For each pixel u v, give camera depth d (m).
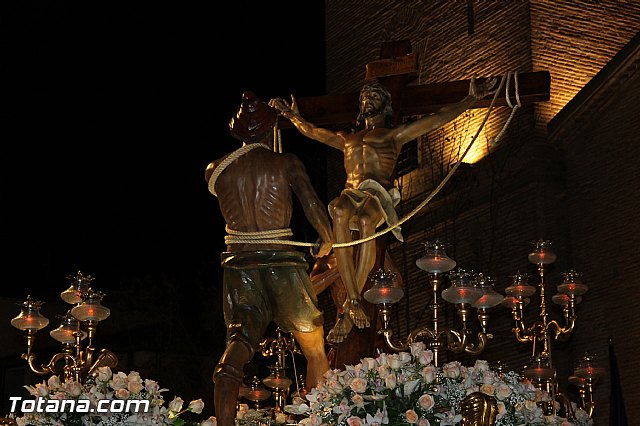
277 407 11.08
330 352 11.35
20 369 30.59
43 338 30.66
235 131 9.30
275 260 8.94
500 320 23.06
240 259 8.95
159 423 8.03
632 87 21.73
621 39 24.41
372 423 7.23
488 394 7.66
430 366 7.52
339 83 28.48
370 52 27.61
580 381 11.67
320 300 25.36
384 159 11.28
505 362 22.73
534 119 23.33
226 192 9.12
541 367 10.89
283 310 9.01
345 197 10.60
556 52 23.75
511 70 23.86
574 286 12.23
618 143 22.03
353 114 13.30
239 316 8.87
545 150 23.23
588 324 22.09
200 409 8.35
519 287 12.06
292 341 12.05
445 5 25.72
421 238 25.75
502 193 23.83
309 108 13.30
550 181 23.08
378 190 10.86
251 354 8.78
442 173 25.41
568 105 22.53
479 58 24.69
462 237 24.77
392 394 7.50
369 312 11.20
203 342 29.03
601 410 21.33
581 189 22.80
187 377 28.56
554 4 23.94
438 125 11.53
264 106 9.37
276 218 9.03
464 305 10.46
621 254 21.69
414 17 26.58
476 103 12.41
